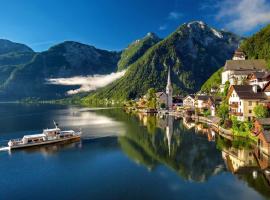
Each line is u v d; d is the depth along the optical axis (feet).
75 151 345.10
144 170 266.98
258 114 380.99
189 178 241.96
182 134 443.73
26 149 358.64
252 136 361.10
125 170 267.80
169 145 368.27
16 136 457.27
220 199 199.41
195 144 366.84
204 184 226.99
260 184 221.87
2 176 255.29
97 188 224.12
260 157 290.15
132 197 207.10
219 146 348.18
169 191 216.13
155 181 236.84
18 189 224.94
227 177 239.50
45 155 327.88
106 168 274.57
